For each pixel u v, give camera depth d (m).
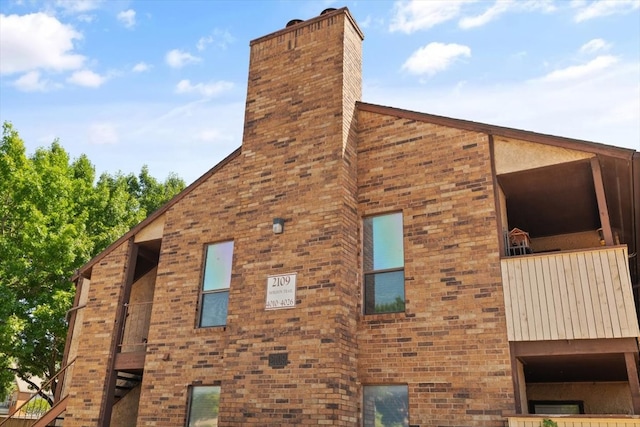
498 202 9.05
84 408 11.83
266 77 11.63
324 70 10.85
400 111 10.38
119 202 27.27
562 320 7.88
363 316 9.37
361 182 10.37
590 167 8.80
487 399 8.02
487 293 8.54
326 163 10.05
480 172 9.26
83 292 14.98
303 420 8.46
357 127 10.82
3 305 18.53
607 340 7.61
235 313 9.85
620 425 6.93
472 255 8.87
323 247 9.43
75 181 25.62
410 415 8.51
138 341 13.41
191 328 11.13
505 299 8.36
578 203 10.20
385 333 9.11
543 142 8.84
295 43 11.53
